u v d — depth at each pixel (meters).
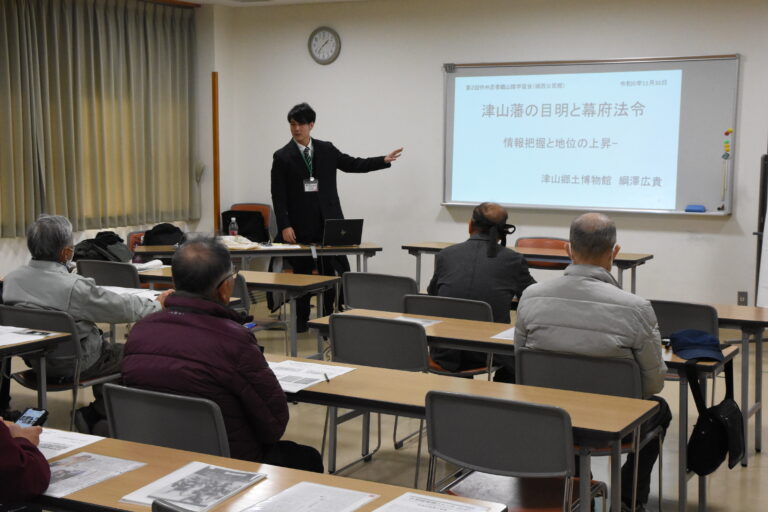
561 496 2.30
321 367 2.80
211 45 8.30
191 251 2.29
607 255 2.75
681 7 6.74
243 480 1.70
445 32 7.62
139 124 7.89
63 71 7.11
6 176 6.67
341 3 7.99
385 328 3.29
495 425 2.16
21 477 1.60
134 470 1.78
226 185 8.55
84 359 3.62
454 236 7.81
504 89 7.44
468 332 3.36
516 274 3.83
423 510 1.54
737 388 4.91
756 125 6.59
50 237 3.53
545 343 2.74
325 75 8.15
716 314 3.67
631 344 2.61
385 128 7.96
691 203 6.87
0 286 4.41
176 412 2.19
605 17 7.01
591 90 7.13
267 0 7.94
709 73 6.69
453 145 7.69
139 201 7.94
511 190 7.52
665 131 6.91
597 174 7.19
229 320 2.28
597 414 2.26
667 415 2.91
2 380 3.76
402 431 4.20
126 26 7.68
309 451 2.52
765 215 6.05
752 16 6.52
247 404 2.21
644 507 3.06
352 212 8.18
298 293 4.58
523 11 7.30
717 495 3.40
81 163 7.27
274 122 8.43
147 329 2.29
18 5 6.64
